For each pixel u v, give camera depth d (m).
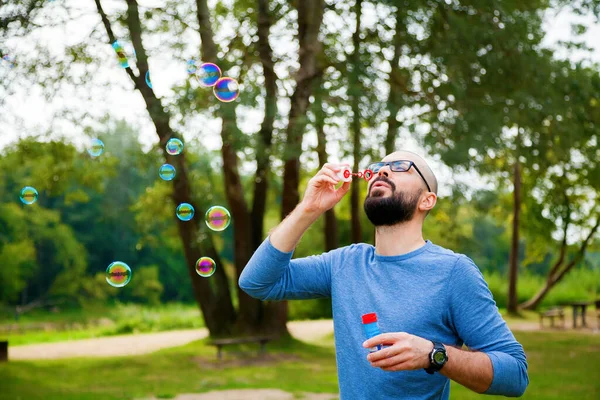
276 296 2.37
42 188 15.95
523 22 11.61
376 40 12.16
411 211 2.15
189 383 9.98
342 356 2.18
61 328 30.81
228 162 15.16
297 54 12.53
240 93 11.02
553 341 15.60
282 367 11.84
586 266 35.44
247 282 2.33
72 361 13.01
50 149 14.93
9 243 41.12
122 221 49.09
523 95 11.63
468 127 11.23
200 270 4.27
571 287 32.41
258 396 8.56
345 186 2.23
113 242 49.22
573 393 8.66
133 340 18.69
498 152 11.83
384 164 2.20
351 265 2.26
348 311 2.18
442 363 1.84
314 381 10.09
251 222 15.57
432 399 2.07
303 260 2.40
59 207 48.94
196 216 14.66
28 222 42.62
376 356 1.85
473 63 11.66
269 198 20.61
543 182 24.70
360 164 12.30
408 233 2.17
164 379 10.48
